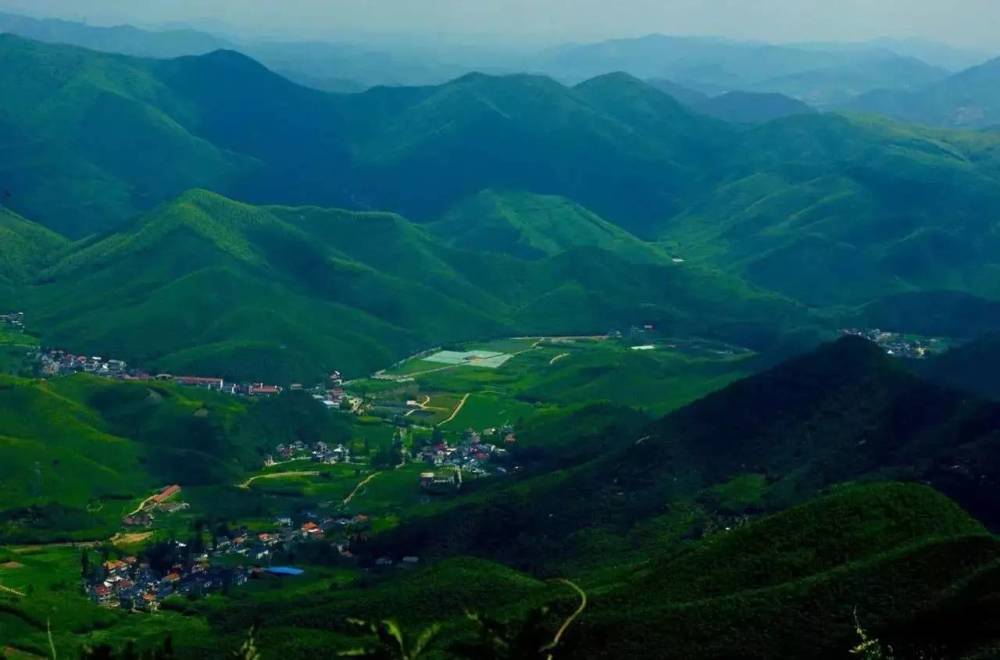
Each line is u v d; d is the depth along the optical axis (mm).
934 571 129875
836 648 121188
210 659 151500
